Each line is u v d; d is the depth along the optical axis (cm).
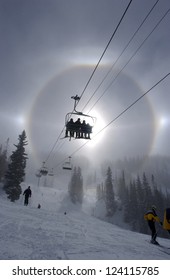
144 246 812
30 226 898
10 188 4678
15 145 5006
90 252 618
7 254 511
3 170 6725
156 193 8650
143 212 8275
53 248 608
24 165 5006
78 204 10938
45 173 4159
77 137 1520
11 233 718
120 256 615
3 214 1120
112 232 1095
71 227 1050
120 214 10044
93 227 1175
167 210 862
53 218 1284
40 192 10750
